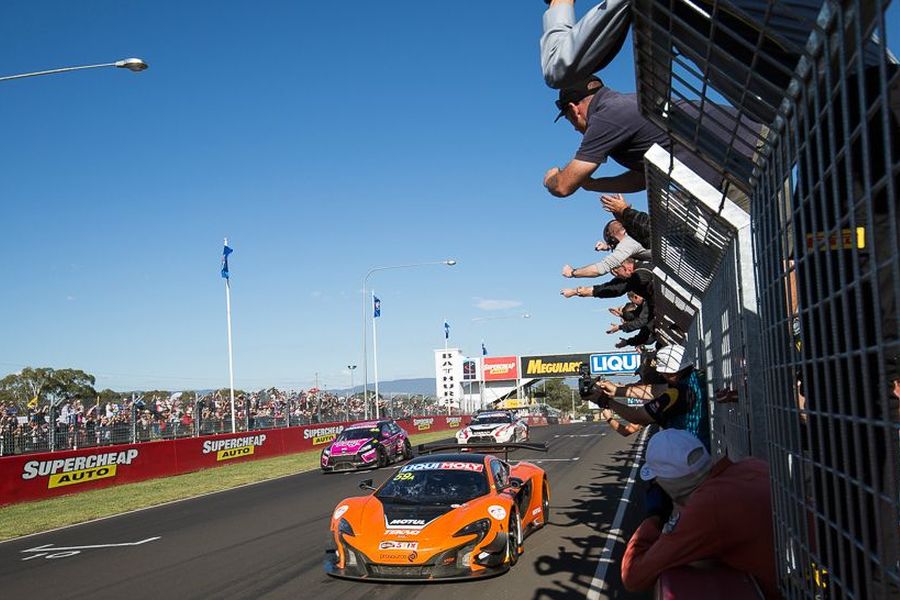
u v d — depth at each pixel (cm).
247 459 2738
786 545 209
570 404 9319
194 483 1966
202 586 750
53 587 780
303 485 1805
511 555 771
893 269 107
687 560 257
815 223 156
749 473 270
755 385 361
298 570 804
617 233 754
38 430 1892
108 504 1570
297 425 3372
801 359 178
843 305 136
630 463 1955
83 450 1884
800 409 189
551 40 266
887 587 121
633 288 784
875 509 123
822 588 169
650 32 210
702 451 276
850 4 126
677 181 371
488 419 2811
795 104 169
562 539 923
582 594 656
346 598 676
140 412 2381
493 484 862
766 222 218
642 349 1073
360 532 754
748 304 362
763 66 188
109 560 924
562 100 360
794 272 188
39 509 1531
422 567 716
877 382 144
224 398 3225
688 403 611
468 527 737
